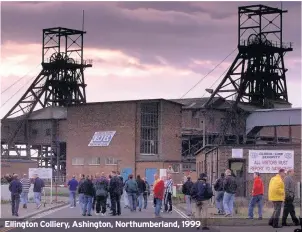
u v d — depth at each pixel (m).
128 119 96.31
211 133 102.00
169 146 97.31
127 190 36.53
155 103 96.94
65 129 106.56
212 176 50.41
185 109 105.19
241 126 100.38
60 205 45.62
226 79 105.81
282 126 99.06
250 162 33.94
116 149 96.88
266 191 42.31
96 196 33.75
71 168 101.69
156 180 31.86
